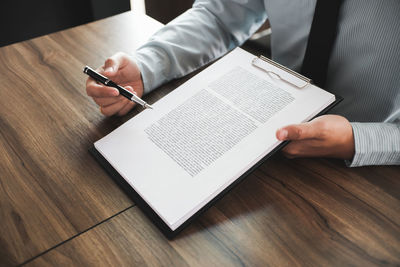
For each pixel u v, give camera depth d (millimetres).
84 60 859
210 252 491
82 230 518
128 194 558
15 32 1946
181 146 581
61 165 613
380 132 587
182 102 655
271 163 618
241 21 928
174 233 500
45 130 680
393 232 514
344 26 731
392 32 681
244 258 484
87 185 580
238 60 713
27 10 1912
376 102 773
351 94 798
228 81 674
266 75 671
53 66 839
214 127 596
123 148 600
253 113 604
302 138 551
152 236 510
